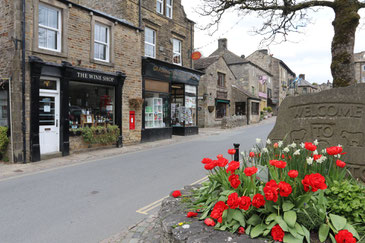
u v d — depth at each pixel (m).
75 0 14.08
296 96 4.96
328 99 4.58
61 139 9.13
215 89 22.72
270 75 39.97
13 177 6.53
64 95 9.05
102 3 13.04
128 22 11.91
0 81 8.27
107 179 6.21
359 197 2.48
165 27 14.66
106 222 3.94
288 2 6.87
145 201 4.78
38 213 4.26
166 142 12.86
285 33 7.84
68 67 8.97
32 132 8.12
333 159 3.04
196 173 6.73
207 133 17.27
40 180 6.17
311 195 2.41
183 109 16.11
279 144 3.38
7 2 8.10
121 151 10.16
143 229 3.61
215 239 2.29
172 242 2.52
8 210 4.38
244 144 11.77
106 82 10.55
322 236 2.24
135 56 12.12
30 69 8.13
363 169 4.19
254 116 28.36
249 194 2.64
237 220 2.46
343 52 5.69
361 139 4.23
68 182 5.98
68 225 3.84
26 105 8.08
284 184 2.29
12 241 3.38
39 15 8.57
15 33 7.86
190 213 2.80
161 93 13.91
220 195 2.90
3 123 8.62
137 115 12.30
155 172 6.86
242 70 30.84
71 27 9.34
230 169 2.72
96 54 10.52
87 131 9.76
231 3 7.48
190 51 16.95
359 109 4.28
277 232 2.22
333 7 6.00
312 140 4.74
